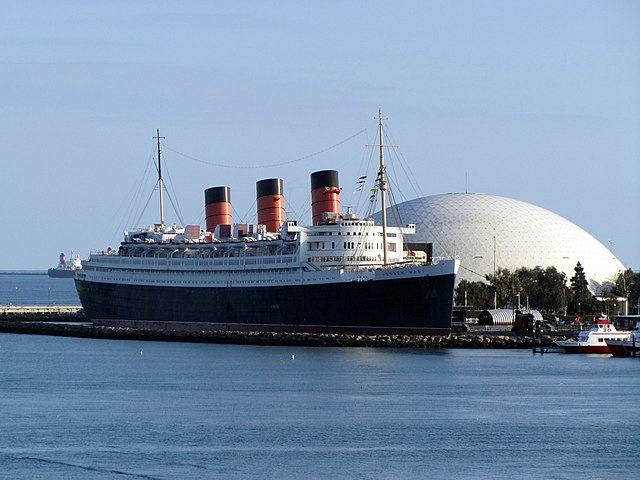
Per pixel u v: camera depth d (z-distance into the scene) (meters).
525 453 126.38
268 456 123.94
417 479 114.25
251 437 134.62
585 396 169.12
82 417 148.88
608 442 132.62
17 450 126.62
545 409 156.62
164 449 127.38
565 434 137.50
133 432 137.62
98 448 127.88
